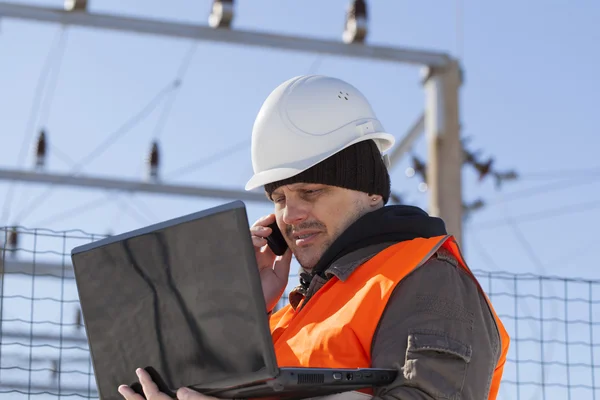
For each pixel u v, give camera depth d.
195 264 3.59
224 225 3.53
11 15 10.73
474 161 14.52
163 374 3.72
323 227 4.46
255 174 4.69
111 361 3.83
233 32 11.27
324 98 4.67
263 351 3.51
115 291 3.78
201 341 3.62
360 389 3.85
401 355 3.82
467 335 3.88
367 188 4.50
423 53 11.74
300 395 3.74
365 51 11.63
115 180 14.70
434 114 11.79
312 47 11.38
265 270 5.07
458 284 4.02
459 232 11.52
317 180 4.45
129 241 3.71
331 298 4.19
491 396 4.30
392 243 4.29
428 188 11.70
